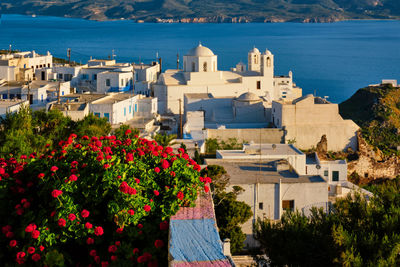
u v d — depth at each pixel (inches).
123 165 650.8
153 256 597.6
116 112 2881.4
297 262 842.2
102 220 639.1
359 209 945.5
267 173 1674.5
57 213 620.7
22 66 4259.4
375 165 2827.3
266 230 916.0
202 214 629.6
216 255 555.2
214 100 3587.6
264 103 3506.4
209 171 1454.2
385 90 4741.6
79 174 647.1
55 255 589.0
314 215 994.7
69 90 3553.2
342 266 788.0
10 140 1249.4
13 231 647.8
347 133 2982.3
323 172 2183.8
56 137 1600.6
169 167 668.7
